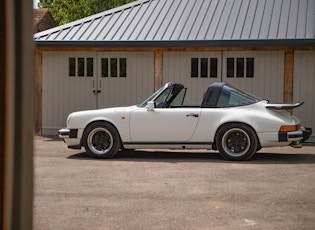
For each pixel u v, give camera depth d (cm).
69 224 533
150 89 1534
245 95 1038
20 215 146
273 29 1478
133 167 957
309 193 710
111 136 1056
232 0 1661
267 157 1109
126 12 1677
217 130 1030
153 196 688
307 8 1573
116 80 1553
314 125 1450
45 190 727
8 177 142
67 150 1228
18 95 145
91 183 787
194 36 1487
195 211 598
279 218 566
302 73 1454
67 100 1580
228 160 1038
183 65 1513
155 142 1047
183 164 998
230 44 1437
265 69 1473
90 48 1555
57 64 1583
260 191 723
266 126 1004
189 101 1514
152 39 1493
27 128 149
